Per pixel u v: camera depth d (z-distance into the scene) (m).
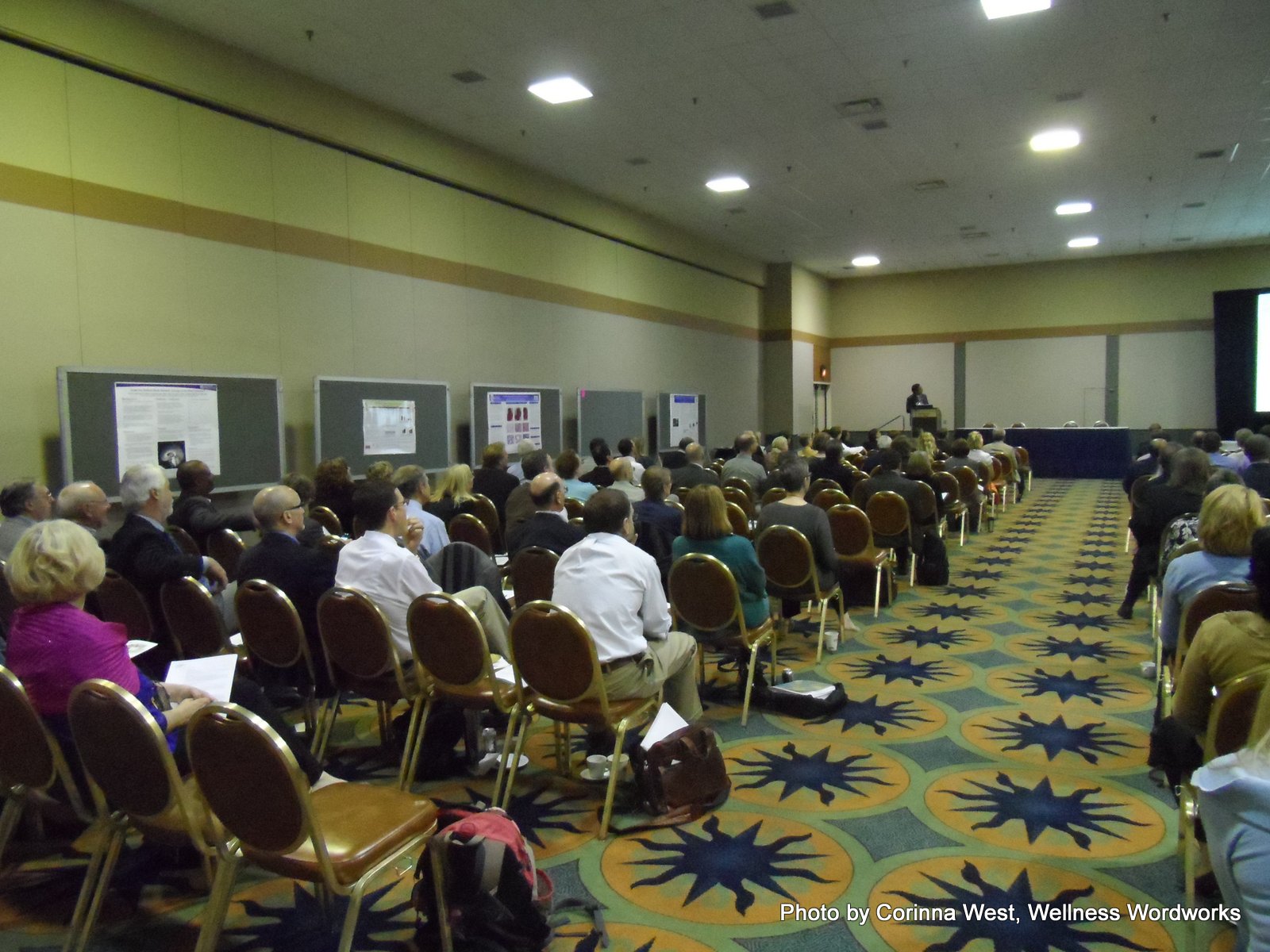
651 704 3.10
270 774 1.80
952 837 2.84
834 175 10.87
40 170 5.54
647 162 10.14
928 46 7.00
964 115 8.69
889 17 6.46
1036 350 18.50
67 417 5.59
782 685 4.16
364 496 3.29
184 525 4.92
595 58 7.10
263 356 7.12
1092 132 9.31
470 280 9.48
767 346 17.81
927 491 6.63
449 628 2.92
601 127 8.86
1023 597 6.34
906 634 5.36
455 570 3.62
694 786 3.02
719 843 2.82
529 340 10.47
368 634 3.05
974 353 19.02
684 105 8.25
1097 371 18.03
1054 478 16.64
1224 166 10.67
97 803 2.17
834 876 2.61
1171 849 2.73
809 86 7.84
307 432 7.54
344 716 4.11
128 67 5.97
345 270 7.91
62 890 2.63
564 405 11.18
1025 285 18.50
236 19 6.25
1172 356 17.42
